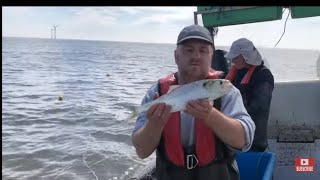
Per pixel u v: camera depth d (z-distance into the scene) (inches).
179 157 50.5
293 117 104.3
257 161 73.0
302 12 109.4
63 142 247.9
